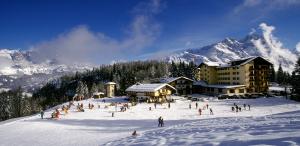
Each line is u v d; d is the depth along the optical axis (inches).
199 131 686.5
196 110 2513.5
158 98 3321.9
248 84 3971.5
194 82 4488.2
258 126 617.9
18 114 4539.9
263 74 4082.2
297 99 2915.8
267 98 3216.0
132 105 2940.5
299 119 753.0
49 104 6599.4
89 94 6156.5
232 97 3545.8
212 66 4493.1
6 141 1208.2
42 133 1398.9
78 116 2222.0
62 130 1482.5
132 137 763.4
